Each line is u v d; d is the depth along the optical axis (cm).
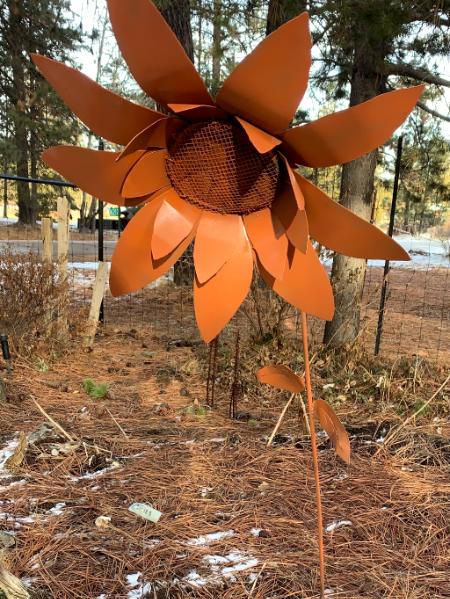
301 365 413
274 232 135
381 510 231
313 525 219
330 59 544
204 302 135
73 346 485
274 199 136
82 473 256
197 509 228
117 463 265
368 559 199
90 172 135
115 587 179
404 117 113
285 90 111
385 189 769
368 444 293
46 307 451
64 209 462
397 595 180
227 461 271
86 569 188
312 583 184
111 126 131
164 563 192
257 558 197
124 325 593
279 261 133
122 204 142
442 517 226
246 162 130
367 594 180
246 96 115
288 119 117
